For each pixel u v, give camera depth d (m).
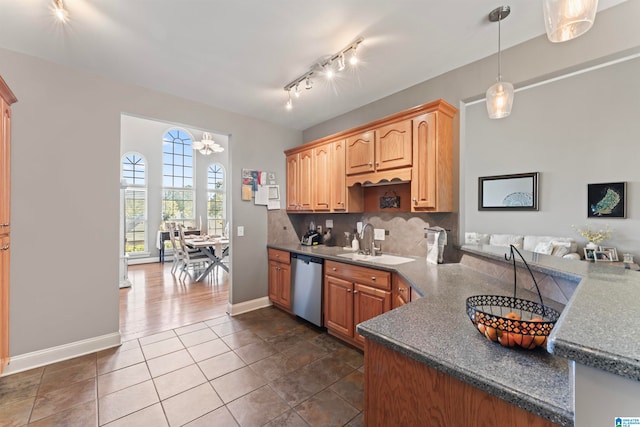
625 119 3.76
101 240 2.42
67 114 2.25
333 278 2.69
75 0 1.53
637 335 0.61
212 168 7.84
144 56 2.11
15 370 2.06
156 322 3.06
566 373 0.71
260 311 3.44
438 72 2.33
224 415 1.67
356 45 1.94
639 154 3.68
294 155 3.66
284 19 1.69
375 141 2.60
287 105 2.98
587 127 4.04
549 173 4.36
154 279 5.09
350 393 1.88
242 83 2.55
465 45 1.95
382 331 0.98
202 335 2.75
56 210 2.22
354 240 3.09
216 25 1.75
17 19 1.69
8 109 1.95
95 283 2.39
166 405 1.75
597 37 1.61
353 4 1.57
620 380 0.51
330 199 3.10
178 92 2.74
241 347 2.51
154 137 6.88
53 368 2.13
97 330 2.40
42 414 1.66
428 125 2.18
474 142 5.14
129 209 6.57
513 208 4.70
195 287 4.54
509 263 1.62
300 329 2.91
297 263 3.14
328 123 3.55
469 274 1.89
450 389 0.78
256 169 3.51
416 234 2.61
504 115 1.70
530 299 1.32
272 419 1.64
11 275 2.05
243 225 3.41
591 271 1.26
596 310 0.78
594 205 3.97
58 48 2.01
